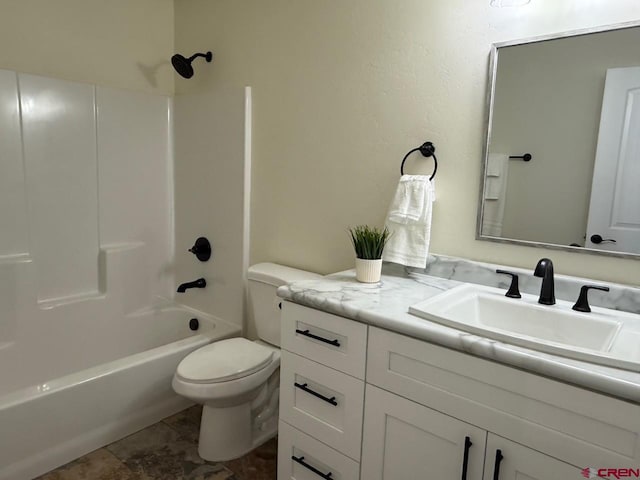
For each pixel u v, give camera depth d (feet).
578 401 3.01
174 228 9.35
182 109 8.86
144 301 8.97
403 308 4.19
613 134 4.25
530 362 3.13
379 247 5.17
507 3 4.54
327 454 4.63
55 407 5.74
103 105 8.10
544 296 4.31
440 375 3.67
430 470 3.83
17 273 7.16
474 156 5.14
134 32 8.63
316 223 6.89
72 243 7.92
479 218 5.14
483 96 5.00
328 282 5.24
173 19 9.16
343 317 4.33
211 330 8.16
